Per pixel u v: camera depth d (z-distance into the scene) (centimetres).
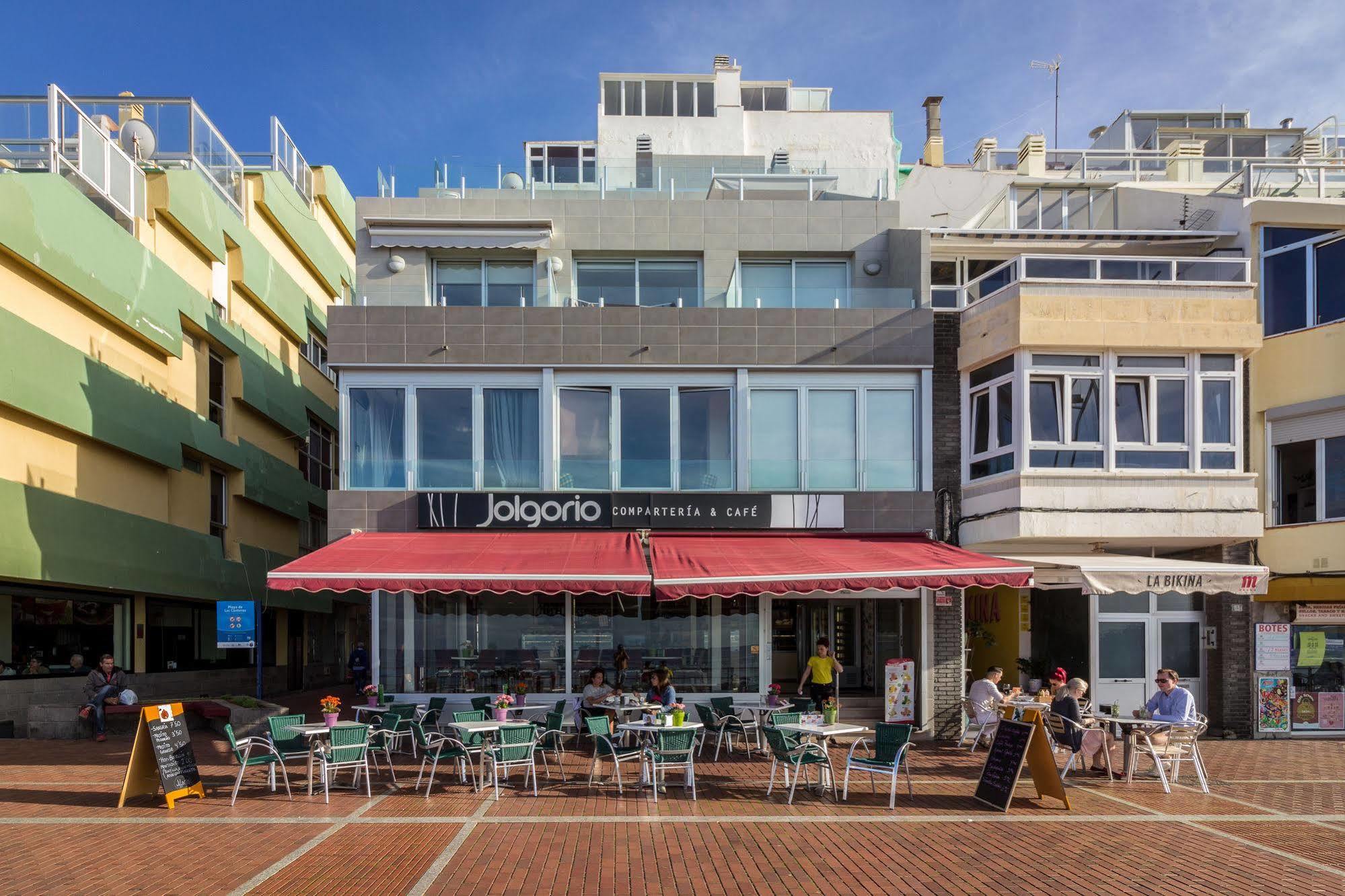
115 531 1894
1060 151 3038
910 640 1680
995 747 1115
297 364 3000
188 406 2280
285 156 2953
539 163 1953
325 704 1188
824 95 4241
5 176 1560
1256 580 1436
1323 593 1638
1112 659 1736
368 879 799
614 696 1501
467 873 815
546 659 1641
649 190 1958
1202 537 1538
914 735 1619
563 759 1414
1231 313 1564
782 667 1902
